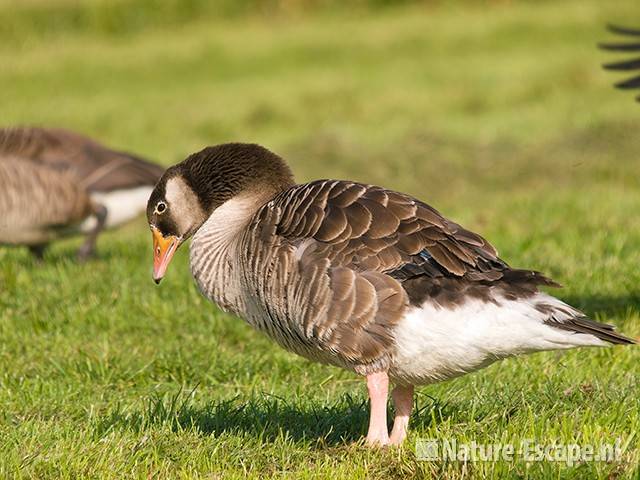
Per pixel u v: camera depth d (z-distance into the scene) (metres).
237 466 8.43
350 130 28.48
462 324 7.79
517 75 34.38
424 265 8.00
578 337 7.64
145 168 18.09
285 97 33.53
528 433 8.25
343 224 8.16
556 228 16.97
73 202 17.25
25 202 16.98
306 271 8.13
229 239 9.12
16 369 11.55
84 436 8.91
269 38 43.00
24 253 18.56
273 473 8.23
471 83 33.97
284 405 9.83
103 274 15.09
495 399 9.48
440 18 44.62
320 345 8.21
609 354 10.86
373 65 38.00
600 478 7.46
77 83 38.19
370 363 8.08
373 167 25.11
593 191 20.97
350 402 9.61
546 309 7.77
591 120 27.45
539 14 42.97
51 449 8.59
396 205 8.29
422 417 9.32
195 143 29.23
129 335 12.62
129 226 22.78
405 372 8.23
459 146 26.16
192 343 12.22
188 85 36.97
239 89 35.53
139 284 14.44
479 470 7.71
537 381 10.15
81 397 10.66
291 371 11.33
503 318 7.73
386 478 7.98
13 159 17.09
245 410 9.81
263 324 8.80
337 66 38.16
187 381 11.34
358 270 8.01
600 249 15.12
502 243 15.92
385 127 29.05
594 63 34.53
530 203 19.58
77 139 17.91
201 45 42.50
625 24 40.41
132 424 9.41
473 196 22.70
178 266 15.47
